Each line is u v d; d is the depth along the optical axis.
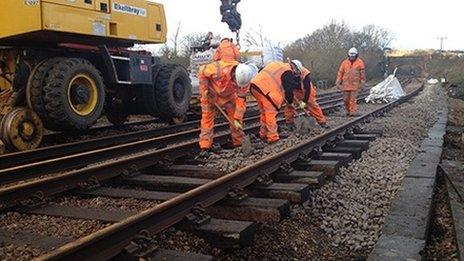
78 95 8.96
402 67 59.78
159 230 3.92
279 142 8.44
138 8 10.60
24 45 9.31
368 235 4.67
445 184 6.25
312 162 6.69
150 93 11.41
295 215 5.04
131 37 10.40
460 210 5.03
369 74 53.19
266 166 5.87
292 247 4.38
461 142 10.08
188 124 11.73
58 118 8.62
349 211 5.28
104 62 10.16
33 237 4.05
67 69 8.70
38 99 8.54
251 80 7.26
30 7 8.30
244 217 4.74
